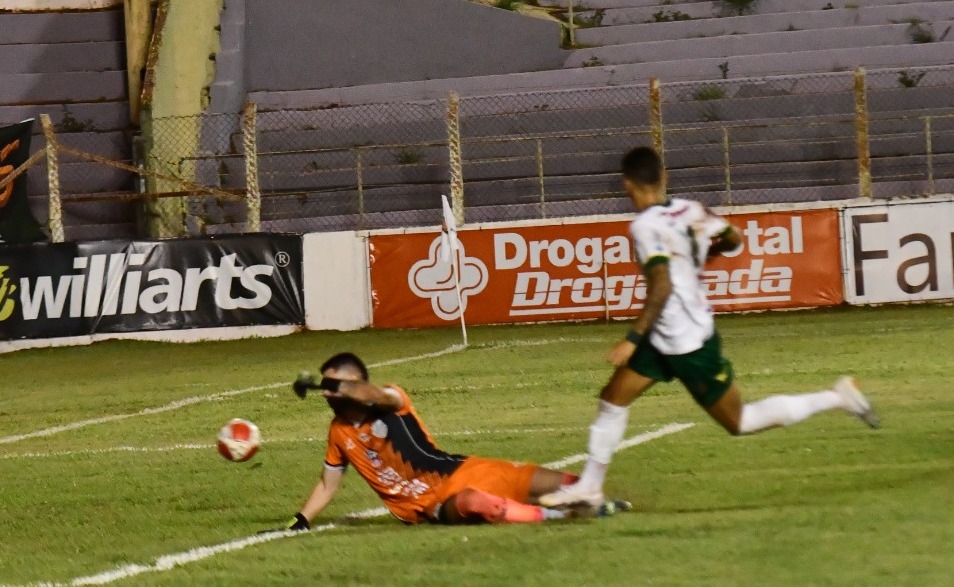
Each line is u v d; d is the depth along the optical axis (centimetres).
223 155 5866
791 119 6128
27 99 6781
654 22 7200
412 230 5150
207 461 2381
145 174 5278
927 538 1356
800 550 1334
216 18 6806
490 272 5128
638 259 1520
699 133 6112
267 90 7019
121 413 3266
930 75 6269
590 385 3222
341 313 5191
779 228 5053
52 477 2328
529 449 2281
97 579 1453
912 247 5038
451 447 2336
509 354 4072
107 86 6831
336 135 6388
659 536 1446
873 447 2031
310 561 1445
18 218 5172
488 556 1394
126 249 5112
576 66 6900
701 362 1517
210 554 1545
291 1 7050
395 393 1616
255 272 5156
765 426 1596
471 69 6969
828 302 5059
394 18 7006
